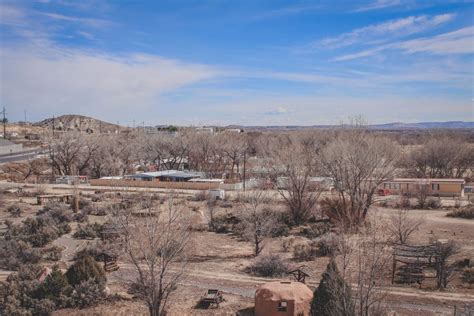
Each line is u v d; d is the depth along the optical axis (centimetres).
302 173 4938
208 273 2900
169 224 2530
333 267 1892
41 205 5919
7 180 8775
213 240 4009
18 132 19362
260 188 5391
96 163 9638
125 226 2711
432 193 6638
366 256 1967
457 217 4931
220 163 10288
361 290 1593
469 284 2594
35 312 2086
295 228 4538
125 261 2984
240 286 2631
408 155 8950
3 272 2942
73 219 4878
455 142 8675
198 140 10106
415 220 4509
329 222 4656
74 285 2350
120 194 6078
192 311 2191
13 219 4925
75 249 3578
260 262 2983
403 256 2659
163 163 10456
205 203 5747
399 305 2239
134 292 2239
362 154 4541
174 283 2086
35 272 2598
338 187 4603
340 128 8294
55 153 10088
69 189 7319
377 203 5588
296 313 2027
